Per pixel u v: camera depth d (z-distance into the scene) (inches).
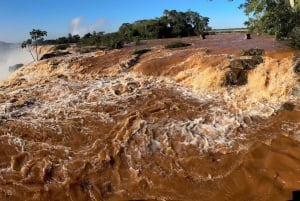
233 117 641.6
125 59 985.5
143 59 978.1
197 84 775.7
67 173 517.7
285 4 831.7
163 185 501.0
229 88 737.0
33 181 505.7
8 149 567.8
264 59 751.1
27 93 797.9
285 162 526.6
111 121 645.3
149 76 860.6
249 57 777.6
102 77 893.2
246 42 1032.2
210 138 590.9
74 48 1477.6
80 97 752.3
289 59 722.2
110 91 776.3
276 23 840.9
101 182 506.3
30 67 1056.2
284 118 629.0
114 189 498.0
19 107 714.8
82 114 673.6
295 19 834.2
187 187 497.7
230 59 790.5
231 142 578.2
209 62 814.5
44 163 535.2
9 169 527.8
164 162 541.6
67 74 942.4
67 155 555.8
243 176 510.0
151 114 657.6
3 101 749.9
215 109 673.0
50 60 1061.1
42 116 669.9
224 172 519.5
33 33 1378.0
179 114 658.2
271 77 708.7
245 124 622.8
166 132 604.1
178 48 1056.2
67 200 483.2
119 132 605.3
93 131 614.2
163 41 1423.5
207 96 729.6
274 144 564.4
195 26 1817.2
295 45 780.0
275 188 486.3
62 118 661.3
